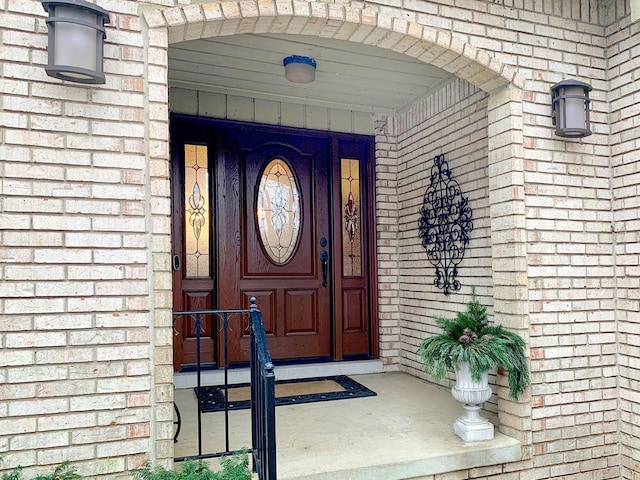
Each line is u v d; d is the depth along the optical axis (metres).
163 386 2.04
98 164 1.99
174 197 3.79
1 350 1.85
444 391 3.62
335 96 4.04
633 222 2.80
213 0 2.19
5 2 1.89
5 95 1.88
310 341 4.20
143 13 2.08
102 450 1.95
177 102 3.79
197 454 2.42
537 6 2.82
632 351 2.78
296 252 4.18
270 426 1.89
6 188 1.87
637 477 2.73
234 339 3.94
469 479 2.52
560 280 2.78
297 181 4.21
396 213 4.38
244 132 4.04
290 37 3.01
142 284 2.03
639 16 2.72
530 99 2.78
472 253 3.36
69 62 1.84
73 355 1.93
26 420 1.86
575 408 2.76
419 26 2.51
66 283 1.93
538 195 2.77
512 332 2.69
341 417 3.03
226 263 3.93
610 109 2.95
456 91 3.56
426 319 3.91
